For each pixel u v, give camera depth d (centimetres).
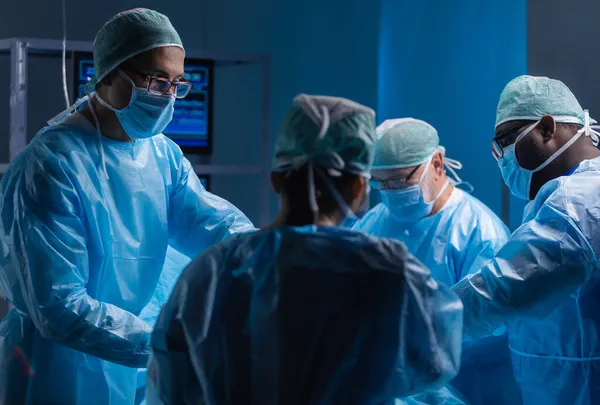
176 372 123
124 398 177
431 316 122
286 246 119
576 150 182
